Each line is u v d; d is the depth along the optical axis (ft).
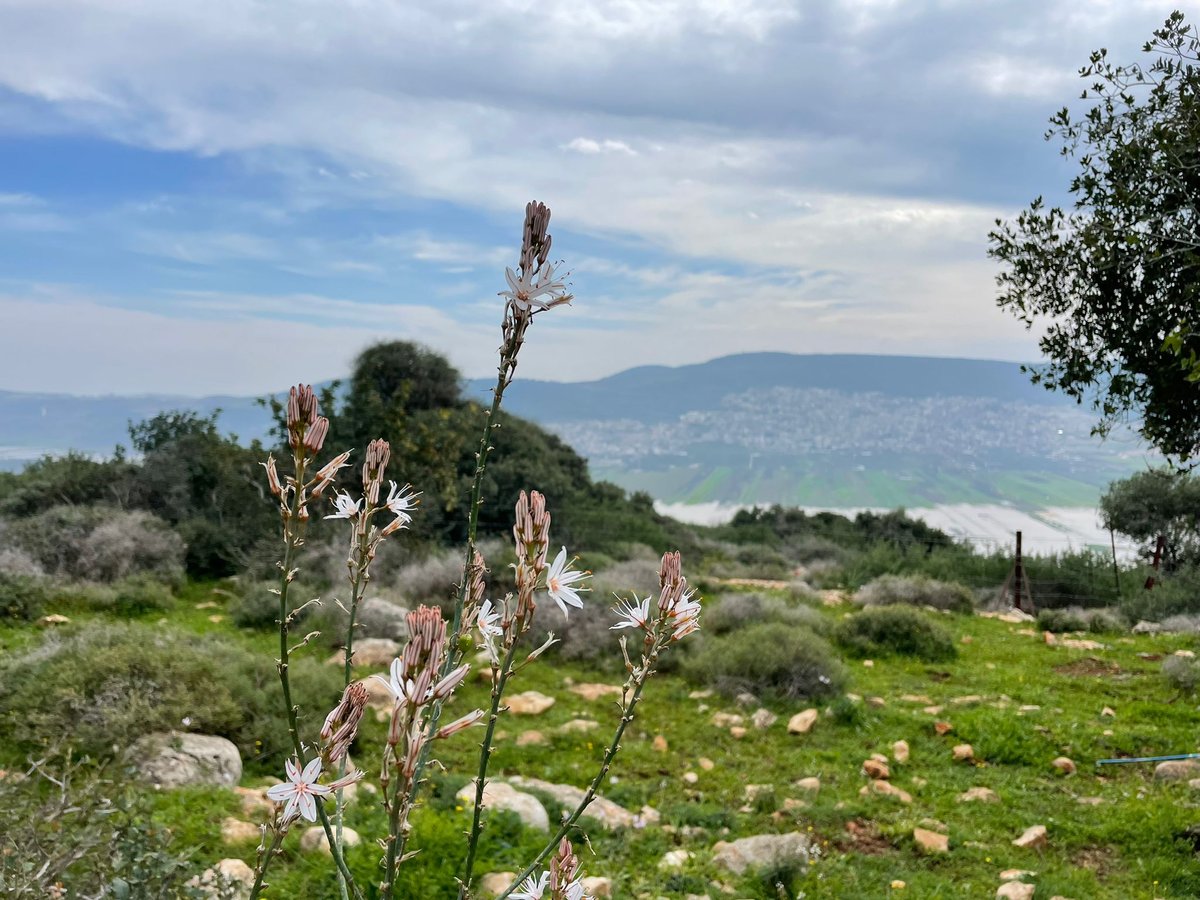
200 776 21.79
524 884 7.30
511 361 6.38
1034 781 29.30
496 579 46.93
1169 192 26.99
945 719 34.71
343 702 5.63
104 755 20.59
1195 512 71.92
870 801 27.20
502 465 76.23
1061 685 40.70
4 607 39.45
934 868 22.74
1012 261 30.86
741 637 41.78
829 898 20.04
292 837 18.43
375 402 64.75
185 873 12.85
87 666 24.73
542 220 6.15
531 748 29.73
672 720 34.45
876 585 63.72
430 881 16.12
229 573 55.01
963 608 61.26
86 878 11.69
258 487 57.72
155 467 64.75
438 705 5.41
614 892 18.79
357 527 6.72
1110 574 74.13
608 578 51.70
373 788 21.77
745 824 24.94
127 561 48.80
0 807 12.50
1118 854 24.11
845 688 38.55
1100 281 29.17
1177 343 22.48
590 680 39.24
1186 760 29.71
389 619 41.96
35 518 51.85
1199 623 55.21
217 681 26.58
